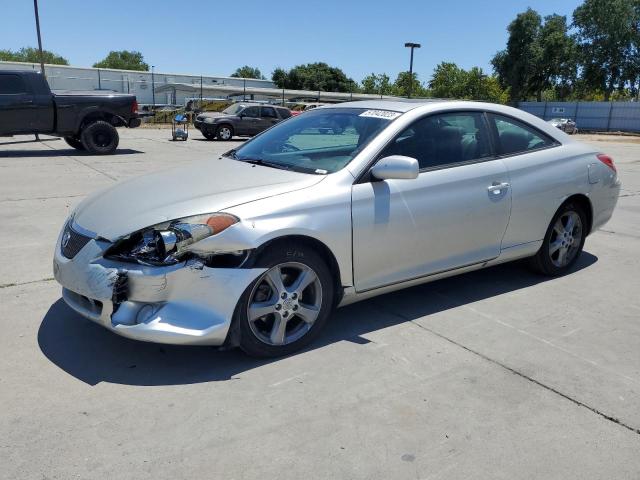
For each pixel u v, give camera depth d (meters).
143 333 2.98
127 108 14.97
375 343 3.62
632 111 49.66
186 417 2.77
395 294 4.52
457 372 3.28
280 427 2.71
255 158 4.19
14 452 2.47
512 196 4.34
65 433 2.61
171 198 3.35
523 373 3.29
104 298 3.02
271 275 3.27
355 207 3.52
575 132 44.66
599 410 2.92
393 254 3.75
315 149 4.00
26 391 2.96
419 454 2.53
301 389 3.05
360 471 2.41
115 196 3.60
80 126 14.50
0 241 5.79
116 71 47.31
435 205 3.87
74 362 3.28
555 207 4.70
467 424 2.77
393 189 3.69
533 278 4.99
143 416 2.77
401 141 3.84
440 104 4.17
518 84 66.06
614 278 5.05
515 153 4.48
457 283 4.82
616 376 3.28
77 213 3.60
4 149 15.79
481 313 4.16
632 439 2.68
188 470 2.39
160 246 3.01
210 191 3.41
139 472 2.37
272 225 3.19
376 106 4.24
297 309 3.40
